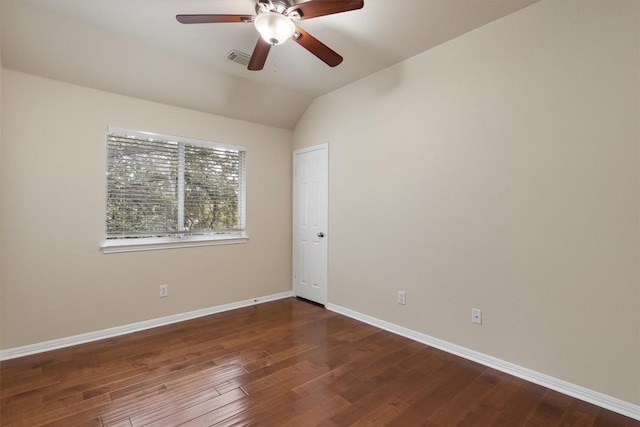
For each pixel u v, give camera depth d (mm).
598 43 1805
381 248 3002
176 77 2918
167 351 2492
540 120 2020
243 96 3377
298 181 4023
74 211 2631
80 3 2039
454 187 2457
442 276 2535
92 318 2709
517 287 2127
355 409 1764
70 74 2561
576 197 1888
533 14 2041
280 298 4020
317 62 2838
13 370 2182
